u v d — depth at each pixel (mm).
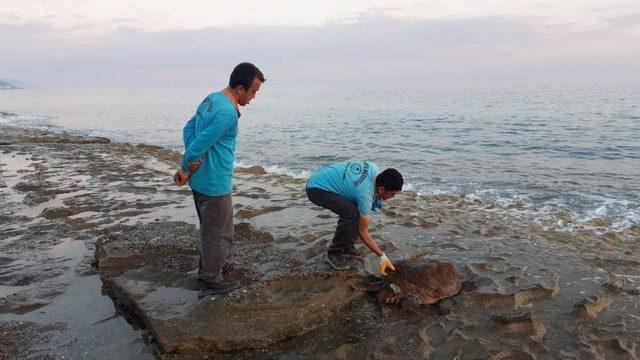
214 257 4363
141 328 4168
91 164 12914
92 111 51312
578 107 36906
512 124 26297
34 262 5656
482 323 4273
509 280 5082
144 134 27625
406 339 3994
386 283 4668
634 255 6285
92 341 3959
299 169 15125
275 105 57938
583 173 13461
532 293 4812
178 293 4496
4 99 97062
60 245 6254
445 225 7277
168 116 42812
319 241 6148
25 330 4070
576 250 6309
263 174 12820
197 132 4066
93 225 7078
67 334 4055
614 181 12383
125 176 11062
